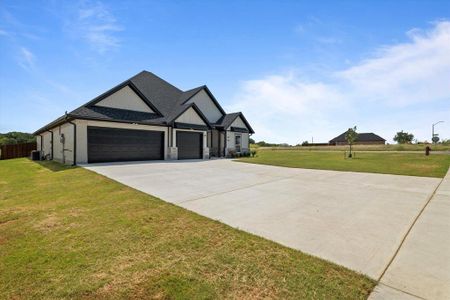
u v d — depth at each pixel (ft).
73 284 8.02
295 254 10.11
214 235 12.07
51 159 58.54
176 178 28.84
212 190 22.49
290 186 24.62
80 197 19.61
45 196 20.34
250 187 24.02
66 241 11.37
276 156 73.77
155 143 53.06
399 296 7.36
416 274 8.56
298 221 14.14
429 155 71.26
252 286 7.97
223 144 72.84
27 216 15.07
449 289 7.66
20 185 25.82
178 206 17.07
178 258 9.80
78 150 41.50
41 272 8.75
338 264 9.29
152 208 16.47
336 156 71.97
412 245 10.94
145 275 8.58
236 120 77.20
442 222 13.96
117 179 27.37
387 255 10.01
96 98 46.47
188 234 12.18
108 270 8.89
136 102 53.16
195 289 7.81
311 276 8.48
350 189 23.18
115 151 46.32
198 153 63.05
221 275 8.61
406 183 26.37
